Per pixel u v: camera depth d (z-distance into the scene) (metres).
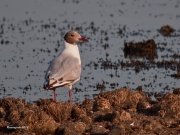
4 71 19.00
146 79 18.09
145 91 16.41
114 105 12.87
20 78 18.09
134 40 24.64
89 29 27.12
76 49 14.24
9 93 16.34
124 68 19.66
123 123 11.08
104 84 17.36
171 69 19.58
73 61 13.59
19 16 30.34
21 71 19.03
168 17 30.31
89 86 17.14
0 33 25.89
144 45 22.45
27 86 16.98
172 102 12.04
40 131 10.81
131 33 26.27
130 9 32.91
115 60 20.92
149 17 30.31
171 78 18.23
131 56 21.80
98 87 16.91
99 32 26.39
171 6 33.84
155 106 12.34
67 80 13.27
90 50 22.55
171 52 22.44
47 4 34.50
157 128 10.91
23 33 25.98
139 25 28.22
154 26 27.98
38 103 13.20
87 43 23.92
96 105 12.55
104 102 12.52
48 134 10.82
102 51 22.42
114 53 22.12
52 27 27.59
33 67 19.61
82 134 10.68
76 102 15.13
